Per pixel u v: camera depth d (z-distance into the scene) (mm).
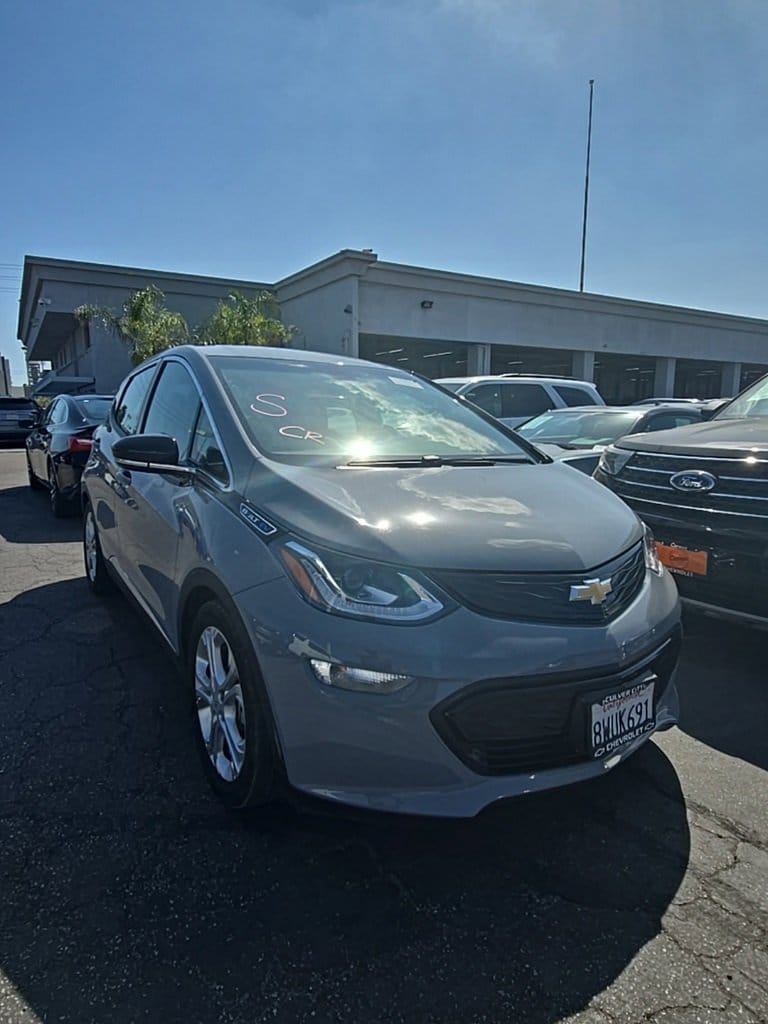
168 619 2793
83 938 1739
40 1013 1523
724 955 1720
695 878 1997
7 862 2016
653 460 3635
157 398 3605
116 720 2914
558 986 1626
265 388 3004
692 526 3309
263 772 2098
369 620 1825
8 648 3713
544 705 1880
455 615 1846
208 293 26453
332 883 1961
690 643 3777
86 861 2027
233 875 1983
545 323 24781
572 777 1938
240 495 2330
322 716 1844
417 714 1788
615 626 2018
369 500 2168
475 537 2021
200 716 2494
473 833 2197
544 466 2961
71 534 6938
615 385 37750
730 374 31828
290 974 1647
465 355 30125
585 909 1877
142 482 3236
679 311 28219
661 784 2469
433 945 1745
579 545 2102
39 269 23672
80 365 29578
